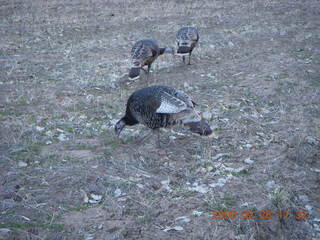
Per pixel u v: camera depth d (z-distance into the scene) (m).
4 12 13.51
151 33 11.39
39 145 5.76
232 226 4.73
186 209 4.89
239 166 5.52
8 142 5.74
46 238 4.53
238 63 8.66
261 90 7.36
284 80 7.70
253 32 11.30
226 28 11.94
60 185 5.09
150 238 4.60
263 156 5.70
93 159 5.50
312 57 8.79
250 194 5.10
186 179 5.30
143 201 4.96
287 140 5.98
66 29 11.70
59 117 6.44
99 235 4.59
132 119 5.74
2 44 9.91
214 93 7.28
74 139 5.91
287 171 5.49
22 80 7.70
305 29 11.58
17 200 4.94
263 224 4.83
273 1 15.90
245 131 6.15
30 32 11.23
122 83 7.70
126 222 4.73
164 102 5.43
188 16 13.54
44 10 14.05
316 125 6.32
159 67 8.54
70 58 8.91
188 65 8.64
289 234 4.89
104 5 14.98
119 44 10.19
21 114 6.47
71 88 7.40
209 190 5.13
